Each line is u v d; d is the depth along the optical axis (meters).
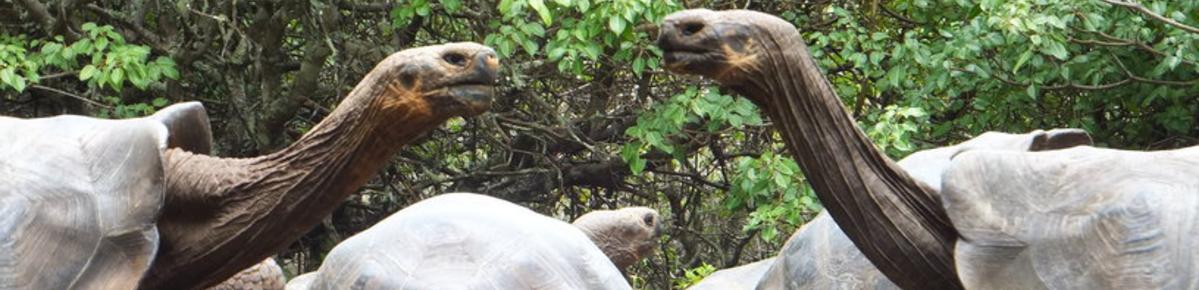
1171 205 10.29
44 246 10.09
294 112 19.36
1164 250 10.16
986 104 19.31
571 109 20.80
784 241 22.73
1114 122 20.61
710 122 18.27
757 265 15.83
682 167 21.92
